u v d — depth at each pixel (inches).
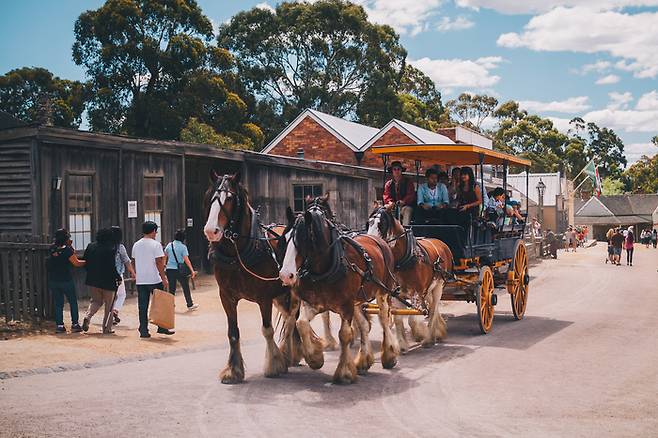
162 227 775.1
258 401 312.0
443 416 291.0
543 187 1984.5
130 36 1683.1
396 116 2183.8
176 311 609.6
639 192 5007.4
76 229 660.1
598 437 262.5
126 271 707.4
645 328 540.7
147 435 259.4
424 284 442.9
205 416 286.0
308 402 311.9
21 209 621.9
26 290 494.6
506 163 586.6
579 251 2108.8
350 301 352.8
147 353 416.8
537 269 1257.4
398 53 2208.4
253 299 365.1
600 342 474.9
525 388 340.8
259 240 361.1
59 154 641.0
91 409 293.9
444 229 508.7
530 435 264.7
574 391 334.6
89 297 673.0
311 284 350.0
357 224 916.0
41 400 307.7
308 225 338.3
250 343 472.7
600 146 5260.8
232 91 1927.9
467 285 505.0
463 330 531.2
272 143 1405.0
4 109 1764.3
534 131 3959.2
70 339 451.2
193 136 1583.4
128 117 1691.7
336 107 2194.9
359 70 2180.1
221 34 2170.3
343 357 351.6
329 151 1366.9
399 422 281.0
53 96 1659.7
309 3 2158.0
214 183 355.9
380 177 924.6
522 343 470.3
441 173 568.1
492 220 549.0
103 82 1701.5
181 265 613.3
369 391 334.0
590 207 3917.3
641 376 367.6
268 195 910.4
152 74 1729.8
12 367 368.5
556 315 625.6
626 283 972.6
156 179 770.2
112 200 701.9
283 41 2162.9
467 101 3791.8
